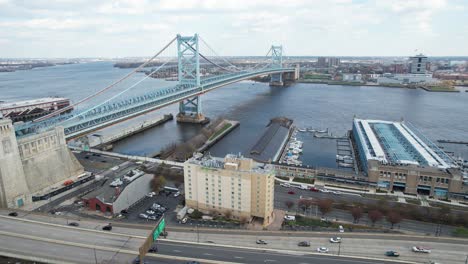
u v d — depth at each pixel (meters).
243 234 101.19
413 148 169.00
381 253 90.75
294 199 130.00
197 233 101.44
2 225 103.06
